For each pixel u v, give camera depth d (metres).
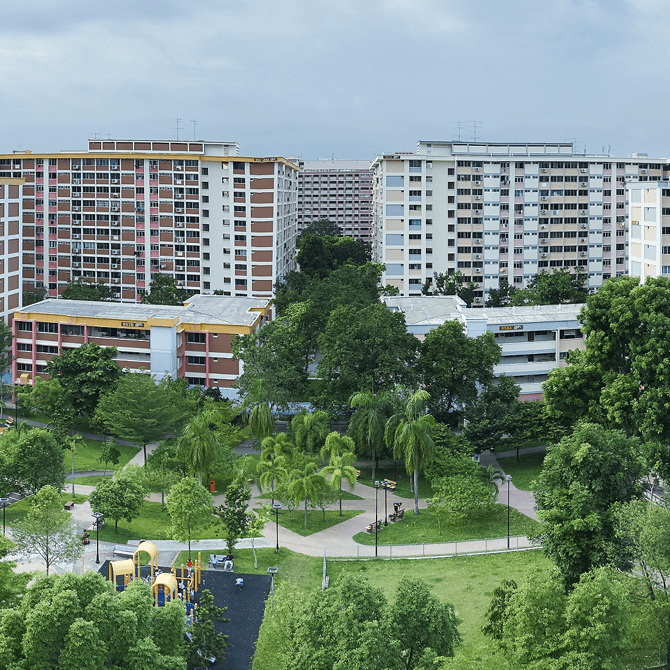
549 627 52.34
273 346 126.06
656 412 87.25
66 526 80.19
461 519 93.56
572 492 69.06
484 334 119.06
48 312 139.00
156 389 112.19
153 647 52.66
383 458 114.19
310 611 53.69
